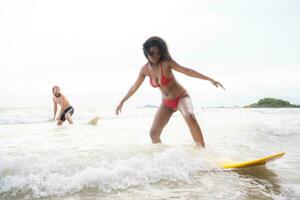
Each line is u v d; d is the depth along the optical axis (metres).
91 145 4.59
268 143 5.38
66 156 3.30
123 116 13.73
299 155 4.34
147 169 3.03
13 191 2.52
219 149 4.35
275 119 10.76
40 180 2.66
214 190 2.65
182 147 3.89
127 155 3.48
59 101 8.73
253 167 3.51
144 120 11.16
